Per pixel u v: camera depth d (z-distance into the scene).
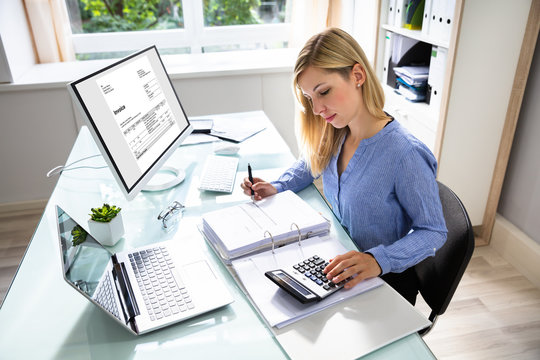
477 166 2.16
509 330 1.77
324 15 2.92
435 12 2.08
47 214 1.32
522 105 2.06
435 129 2.12
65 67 2.77
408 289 1.24
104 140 1.13
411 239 1.06
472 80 1.98
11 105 2.52
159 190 1.45
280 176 1.44
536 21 1.86
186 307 0.93
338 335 0.85
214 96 2.79
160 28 3.03
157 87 1.47
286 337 0.85
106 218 1.16
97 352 0.84
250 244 1.07
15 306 0.96
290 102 2.90
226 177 1.49
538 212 2.03
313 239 1.13
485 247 2.27
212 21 3.06
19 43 2.59
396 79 2.53
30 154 2.66
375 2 2.58
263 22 3.12
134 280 1.01
